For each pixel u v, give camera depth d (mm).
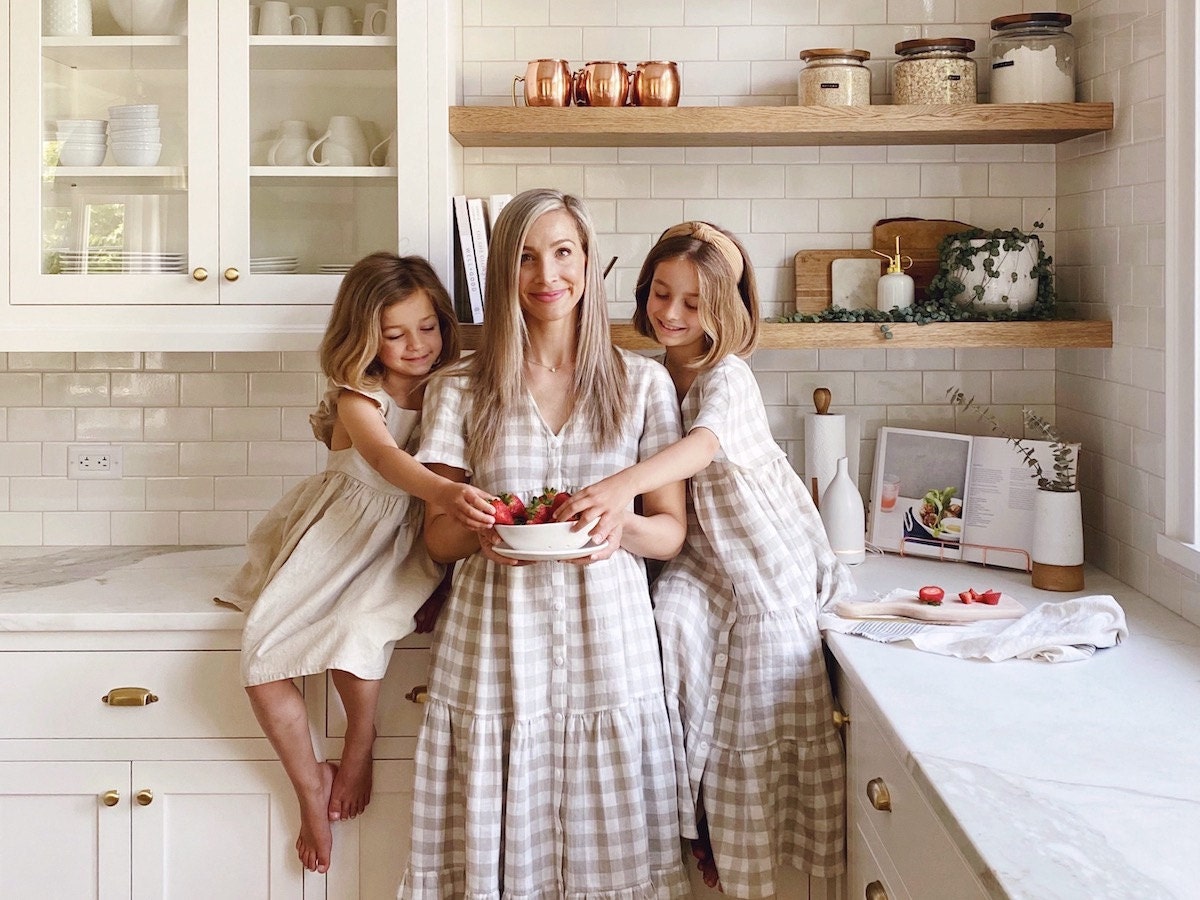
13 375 2627
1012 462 2445
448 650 1986
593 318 1984
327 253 2309
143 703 2104
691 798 2000
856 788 1880
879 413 2639
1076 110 2285
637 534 1935
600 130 2309
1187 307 1985
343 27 2285
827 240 2592
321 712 2115
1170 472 2041
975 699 1621
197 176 2295
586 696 1932
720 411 1981
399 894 1984
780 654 1983
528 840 1924
